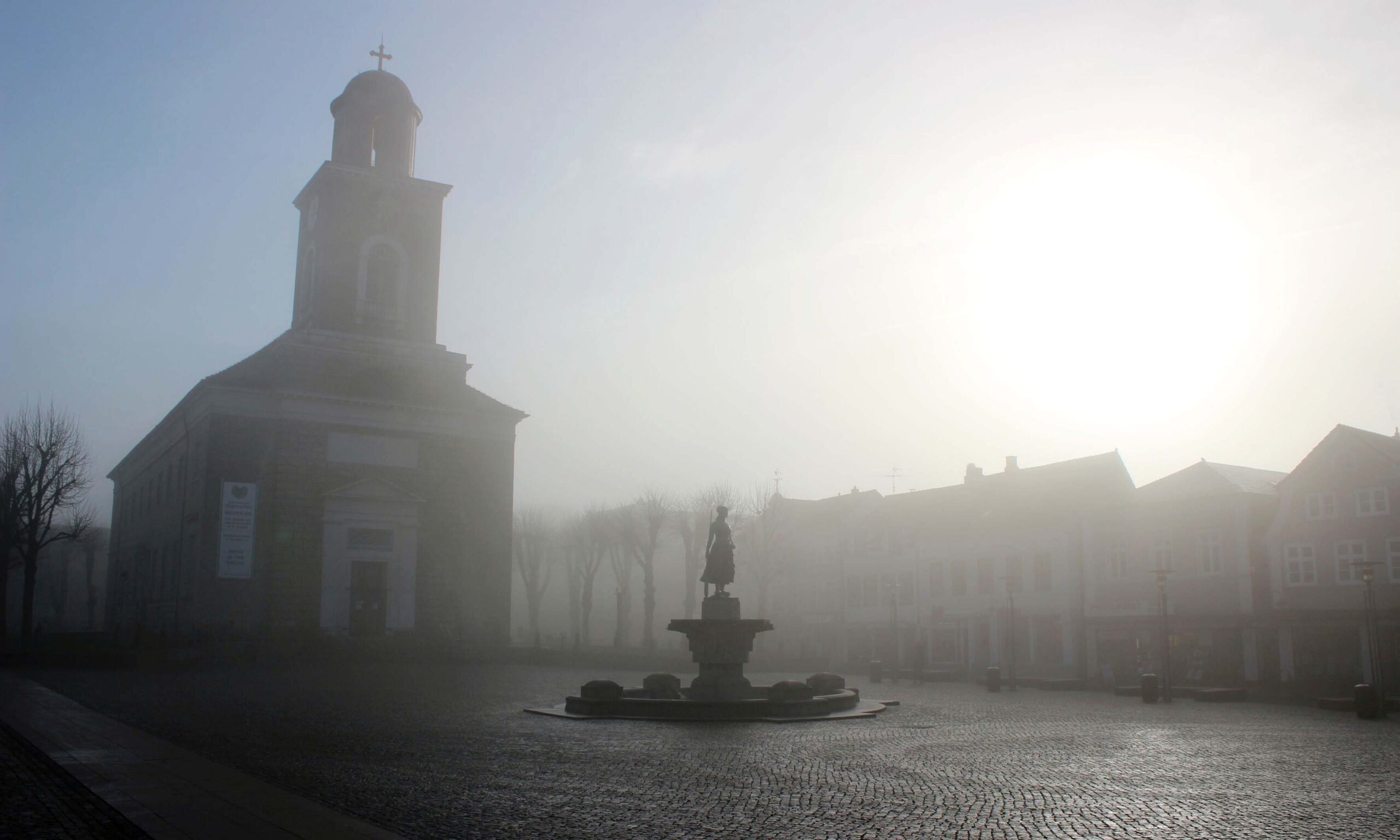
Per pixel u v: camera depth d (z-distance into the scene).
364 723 21.77
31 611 55.88
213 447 50.03
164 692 28.56
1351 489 45.59
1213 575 49.88
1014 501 62.88
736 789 13.99
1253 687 45.22
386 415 53.34
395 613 52.06
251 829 10.82
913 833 11.29
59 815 11.50
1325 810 13.09
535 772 15.28
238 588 49.47
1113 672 53.16
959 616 63.31
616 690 25.05
